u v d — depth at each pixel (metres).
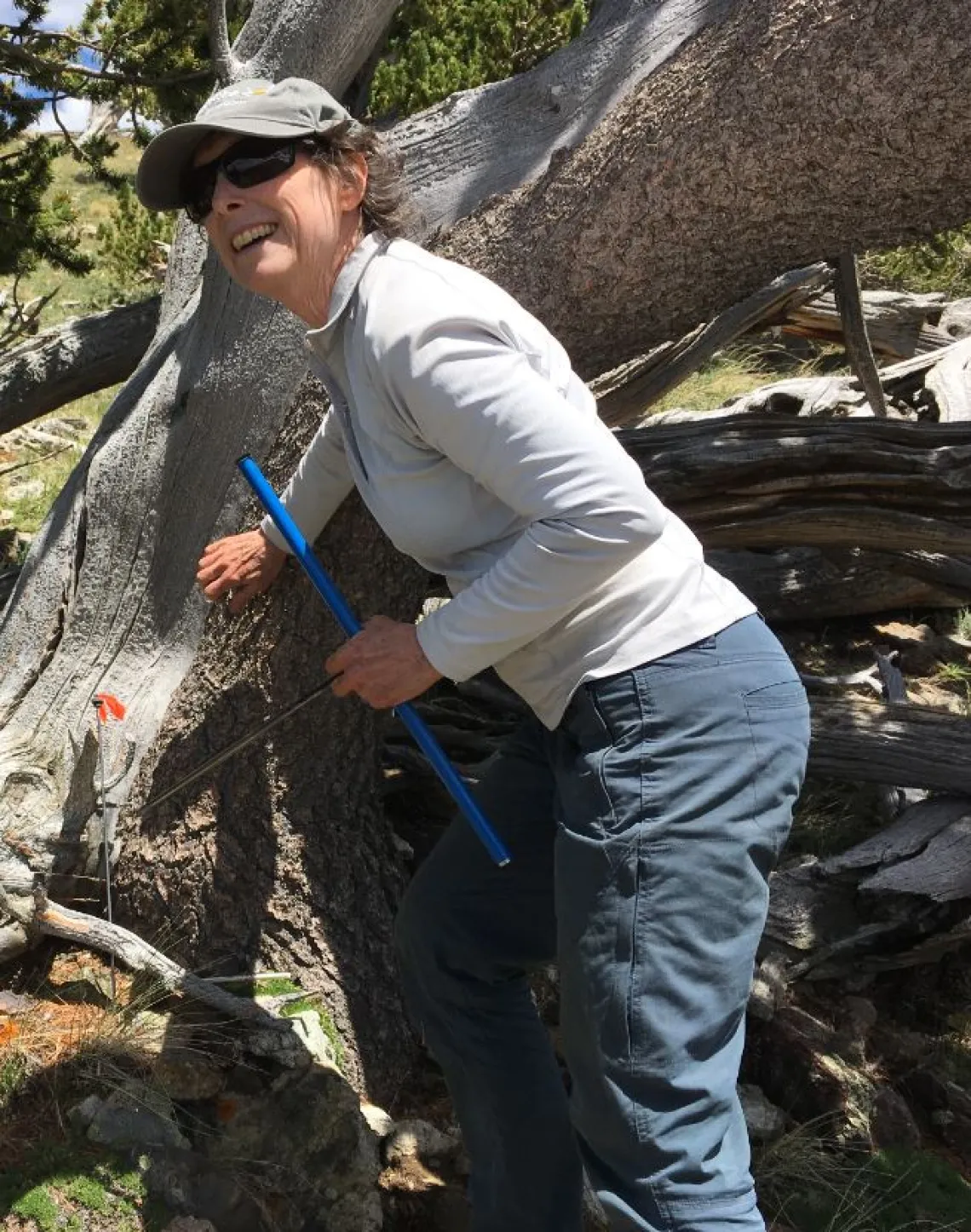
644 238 2.52
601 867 1.96
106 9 5.41
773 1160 2.76
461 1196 2.52
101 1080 2.46
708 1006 1.93
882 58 2.25
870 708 3.78
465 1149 2.60
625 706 1.94
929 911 3.27
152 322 4.53
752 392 6.15
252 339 2.80
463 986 2.32
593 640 1.95
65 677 3.06
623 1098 1.93
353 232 2.07
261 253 2.03
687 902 1.92
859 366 4.22
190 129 1.98
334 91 2.86
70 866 2.86
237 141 2.00
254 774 2.84
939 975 3.42
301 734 2.83
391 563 2.74
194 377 2.91
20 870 2.80
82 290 10.69
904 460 3.47
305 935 2.81
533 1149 2.30
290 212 2.01
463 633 1.92
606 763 1.96
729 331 4.68
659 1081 1.92
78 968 2.76
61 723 3.03
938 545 3.57
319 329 2.08
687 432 3.63
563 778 2.06
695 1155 1.91
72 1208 2.27
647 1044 1.92
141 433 3.00
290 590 2.74
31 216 5.68
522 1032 2.33
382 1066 2.77
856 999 3.26
